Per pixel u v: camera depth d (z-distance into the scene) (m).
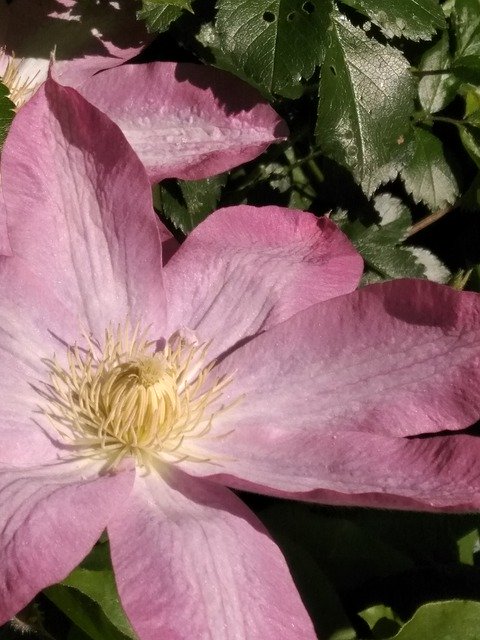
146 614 0.15
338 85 0.20
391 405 0.19
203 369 0.20
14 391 0.19
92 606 0.17
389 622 0.20
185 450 0.19
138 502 0.17
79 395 0.19
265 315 0.20
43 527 0.15
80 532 0.16
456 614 0.18
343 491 0.18
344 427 0.19
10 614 0.14
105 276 0.20
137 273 0.20
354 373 0.19
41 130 0.19
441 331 0.19
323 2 0.20
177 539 0.16
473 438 0.17
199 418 0.20
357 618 0.20
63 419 0.19
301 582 0.20
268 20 0.20
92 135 0.19
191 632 0.15
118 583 0.15
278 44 0.19
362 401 0.19
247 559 0.16
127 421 0.19
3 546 0.15
